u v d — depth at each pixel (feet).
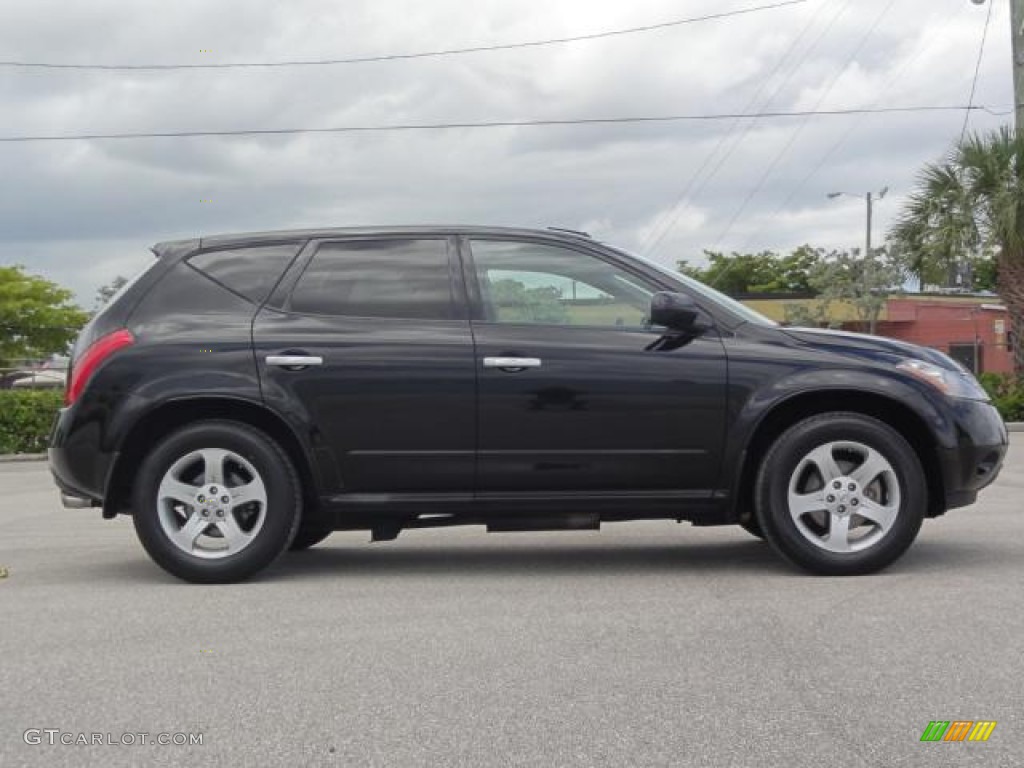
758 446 20.47
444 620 17.06
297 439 19.97
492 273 20.72
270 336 20.15
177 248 21.09
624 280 20.66
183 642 15.93
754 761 11.25
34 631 16.67
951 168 73.82
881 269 111.55
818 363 19.99
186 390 19.84
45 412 67.36
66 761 11.53
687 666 14.42
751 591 18.80
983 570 20.22
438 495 20.17
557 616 17.21
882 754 11.39
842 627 16.24
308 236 21.09
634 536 25.76
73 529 29.40
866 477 19.76
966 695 13.10
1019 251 72.49
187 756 11.62
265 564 19.98
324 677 14.16
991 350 127.13
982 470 20.31
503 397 19.93
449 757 11.46
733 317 20.49
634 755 11.44
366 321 20.34
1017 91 73.87
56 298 195.52
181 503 20.15
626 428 19.98
